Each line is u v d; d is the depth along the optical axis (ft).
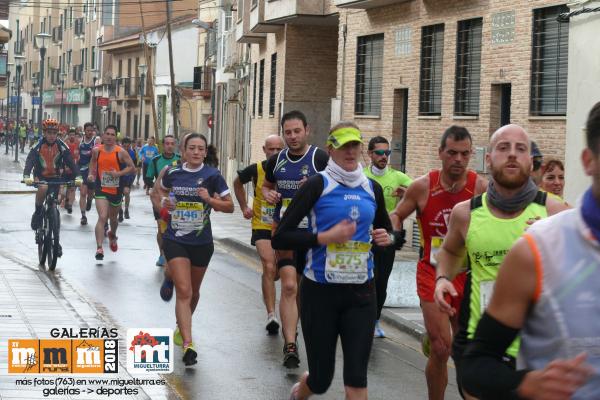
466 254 23.25
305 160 35.96
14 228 83.25
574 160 50.96
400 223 28.32
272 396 30.71
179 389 31.12
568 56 52.49
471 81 69.10
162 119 228.84
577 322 11.80
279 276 38.70
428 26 75.10
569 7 51.34
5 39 53.98
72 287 50.78
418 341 41.68
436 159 73.00
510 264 12.10
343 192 25.43
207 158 46.39
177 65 225.56
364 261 25.17
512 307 12.10
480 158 65.51
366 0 79.51
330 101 111.65
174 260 35.27
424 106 75.66
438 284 21.06
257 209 41.29
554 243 11.93
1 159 223.30
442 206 27.81
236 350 37.50
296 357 34.60
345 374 24.64
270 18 106.32
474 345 12.40
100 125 288.51
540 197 22.20
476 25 68.54
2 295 46.29
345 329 24.91
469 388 12.23
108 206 63.62
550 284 11.87
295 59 110.93
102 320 41.09
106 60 284.61
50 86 361.30
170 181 35.76
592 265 11.77
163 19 272.72
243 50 147.95
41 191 58.95
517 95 62.28
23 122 296.51
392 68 80.48
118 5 283.18
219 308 47.14
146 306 46.19
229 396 30.48
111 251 68.13
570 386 11.20
